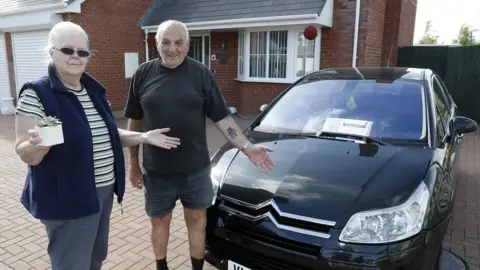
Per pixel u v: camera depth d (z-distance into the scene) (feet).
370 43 30.68
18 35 36.60
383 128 9.96
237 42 34.78
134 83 8.47
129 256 10.76
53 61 6.49
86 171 6.57
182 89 8.00
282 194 7.79
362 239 6.87
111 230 12.32
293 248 7.25
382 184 7.60
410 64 35.01
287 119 11.29
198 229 8.71
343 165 8.40
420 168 8.14
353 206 7.17
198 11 34.81
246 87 34.19
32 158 5.95
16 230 12.26
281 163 8.89
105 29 33.55
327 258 6.90
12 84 38.73
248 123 29.63
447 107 13.19
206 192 8.59
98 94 7.16
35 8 31.99
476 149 24.22
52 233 6.70
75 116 6.45
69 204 6.45
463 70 32.89
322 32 30.40
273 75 32.89
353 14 28.94
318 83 12.29
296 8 29.71
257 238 7.73
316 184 7.84
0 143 24.93
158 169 8.32
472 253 10.96
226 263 8.27
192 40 38.27
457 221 13.14
